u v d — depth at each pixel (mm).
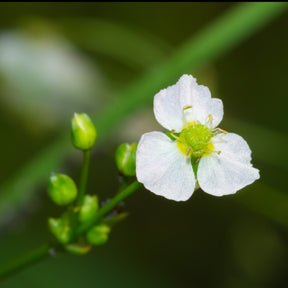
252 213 192
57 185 132
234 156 129
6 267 137
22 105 171
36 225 174
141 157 126
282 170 187
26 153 177
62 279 169
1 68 170
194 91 130
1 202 158
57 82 172
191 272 191
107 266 174
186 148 128
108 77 176
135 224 191
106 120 159
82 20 175
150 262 184
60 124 172
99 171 183
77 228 134
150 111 172
